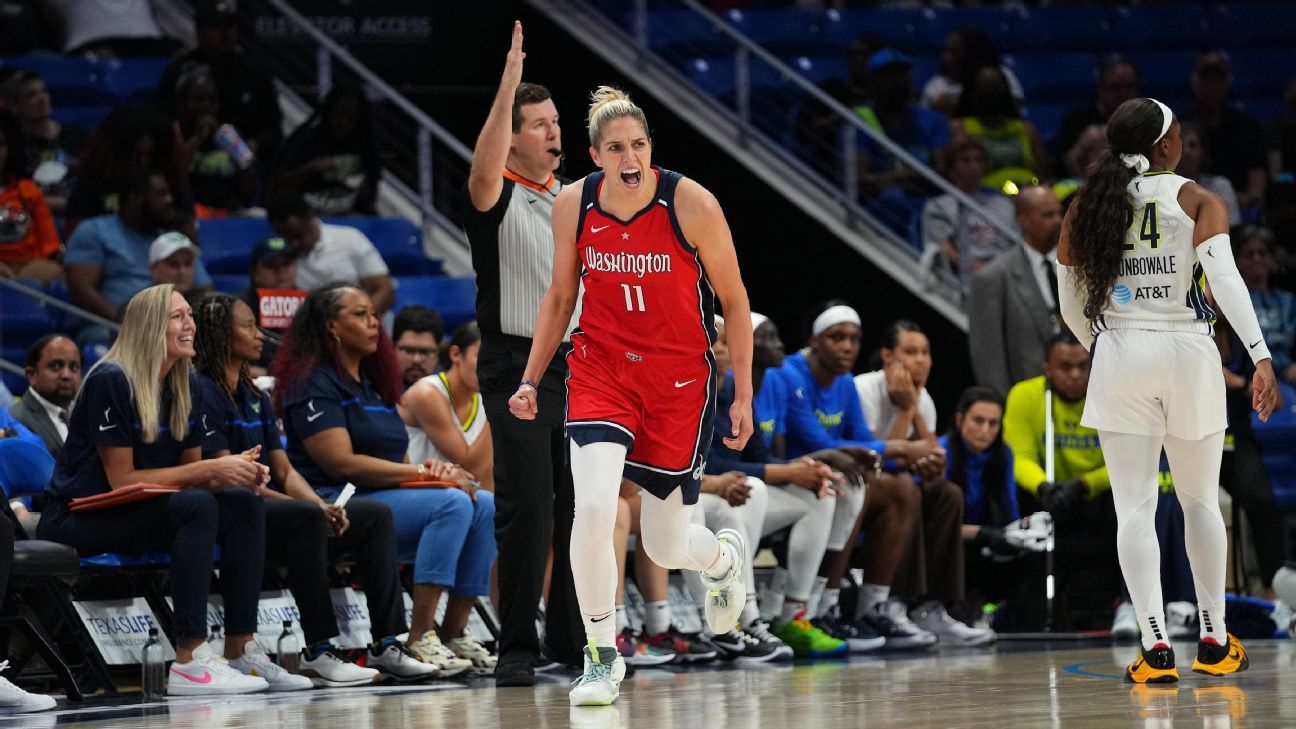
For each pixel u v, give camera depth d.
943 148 26.41
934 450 17.48
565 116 28.33
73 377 15.65
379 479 14.49
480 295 13.05
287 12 25.34
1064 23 32.75
